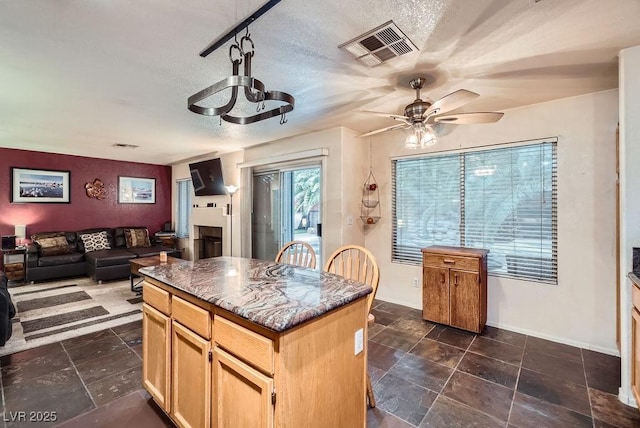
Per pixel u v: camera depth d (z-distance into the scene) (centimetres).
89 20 161
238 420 128
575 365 244
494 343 282
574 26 167
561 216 286
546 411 190
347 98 276
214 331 142
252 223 515
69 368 238
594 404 196
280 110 179
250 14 157
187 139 442
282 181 468
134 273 436
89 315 350
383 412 189
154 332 186
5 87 250
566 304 284
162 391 177
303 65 213
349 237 389
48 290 451
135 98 275
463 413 188
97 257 494
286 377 114
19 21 162
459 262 309
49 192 562
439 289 323
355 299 145
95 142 466
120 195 649
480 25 166
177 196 705
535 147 301
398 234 400
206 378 144
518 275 311
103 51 194
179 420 163
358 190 408
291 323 112
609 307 265
